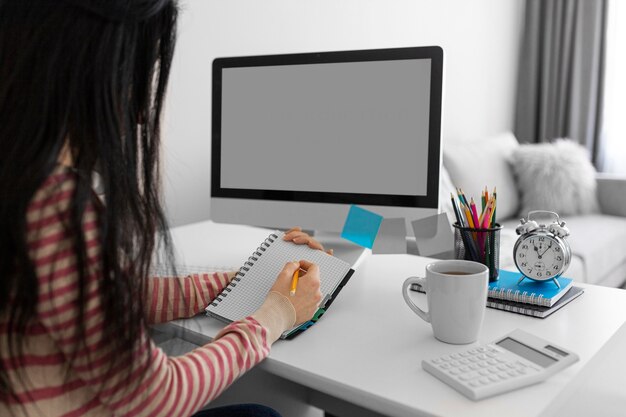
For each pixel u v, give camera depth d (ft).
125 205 1.81
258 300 2.85
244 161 4.12
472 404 2.02
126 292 1.77
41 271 1.67
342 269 3.05
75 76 1.72
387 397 2.07
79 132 1.75
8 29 1.74
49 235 1.67
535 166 9.80
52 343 1.77
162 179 2.14
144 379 1.83
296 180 3.98
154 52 1.94
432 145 3.60
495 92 12.57
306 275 2.72
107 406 1.84
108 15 1.74
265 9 7.38
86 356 1.73
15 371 1.77
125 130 1.85
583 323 2.76
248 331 2.32
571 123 12.67
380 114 3.71
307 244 3.20
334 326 2.77
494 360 2.26
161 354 1.94
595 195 10.25
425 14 10.28
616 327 2.70
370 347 2.52
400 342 2.57
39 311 1.68
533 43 13.00
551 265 3.03
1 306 1.70
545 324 2.76
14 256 1.64
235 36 7.00
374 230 3.72
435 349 2.49
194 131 6.64
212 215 4.26
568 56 12.65
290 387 4.42
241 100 4.08
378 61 3.68
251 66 4.02
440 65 3.53
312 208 3.94
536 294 2.91
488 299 3.03
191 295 2.92
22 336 1.74
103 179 1.77
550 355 2.28
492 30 12.19
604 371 2.53
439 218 3.59
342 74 3.78
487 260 3.13
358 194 3.81
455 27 11.08
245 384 3.99
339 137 3.83
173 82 6.31
